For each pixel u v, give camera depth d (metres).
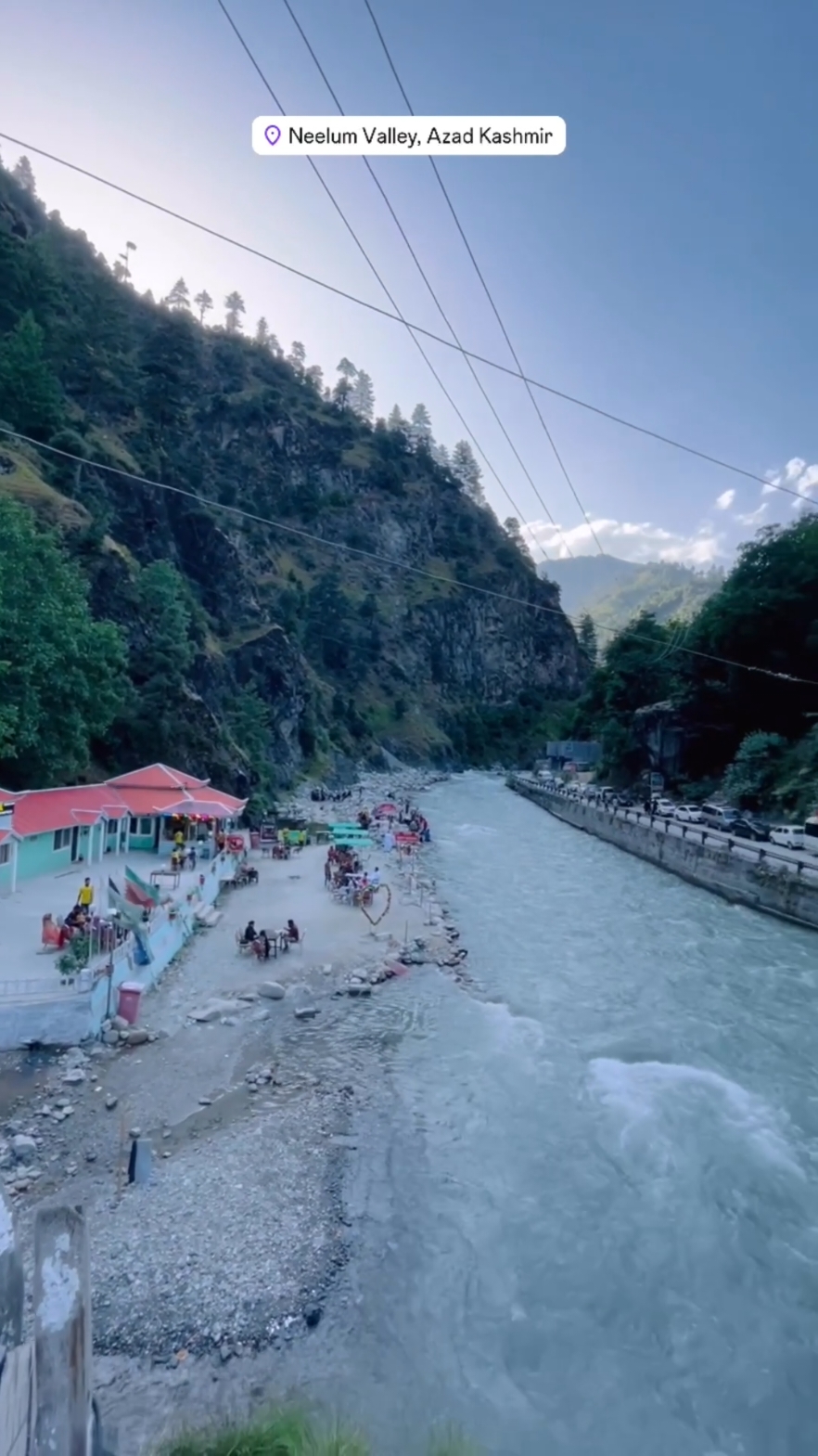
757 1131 16.81
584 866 49.22
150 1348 10.59
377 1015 22.27
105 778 44.31
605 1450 9.77
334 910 32.59
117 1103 16.66
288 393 199.62
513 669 189.62
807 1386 10.81
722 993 25.52
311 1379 10.36
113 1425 9.25
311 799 76.31
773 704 65.94
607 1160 15.58
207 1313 11.20
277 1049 19.81
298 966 25.48
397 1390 10.32
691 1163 15.54
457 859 49.72
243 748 67.31
